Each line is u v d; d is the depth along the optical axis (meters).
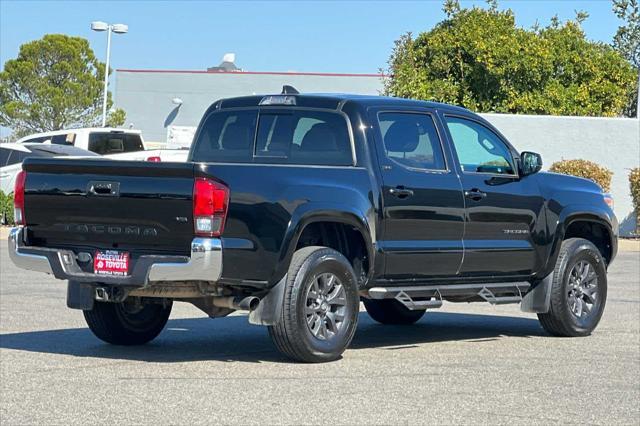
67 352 10.54
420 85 37.03
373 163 10.61
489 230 11.55
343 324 10.19
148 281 9.53
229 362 10.04
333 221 10.12
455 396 8.58
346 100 10.79
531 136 31.52
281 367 9.79
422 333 12.54
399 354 10.73
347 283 10.20
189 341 11.45
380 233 10.55
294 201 9.79
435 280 11.21
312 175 10.07
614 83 39.41
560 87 38.12
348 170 10.40
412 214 10.82
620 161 31.00
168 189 9.46
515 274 11.91
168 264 9.41
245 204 9.55
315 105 10.88
